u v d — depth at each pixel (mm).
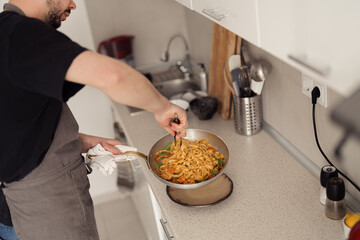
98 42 2852
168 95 2887
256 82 1904
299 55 1035
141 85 1225
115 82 1152
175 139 1614
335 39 885
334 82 926
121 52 2811
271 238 1468
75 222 1706
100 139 1919
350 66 864
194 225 1574
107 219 3139
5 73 1199
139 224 3059
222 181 1742
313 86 1605
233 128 2168
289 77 1784
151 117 2402
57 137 1584
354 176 1550
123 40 2771
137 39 2893
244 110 2012
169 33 2928
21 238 1735
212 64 2320
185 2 1824
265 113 2107
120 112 2514
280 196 1651
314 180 1711
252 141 2031
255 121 2045
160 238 2189
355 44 832
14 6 1414
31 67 1145
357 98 812
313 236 1449
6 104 1278
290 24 1040
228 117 2248
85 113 3008
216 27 2213
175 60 3021
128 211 3201
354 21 817
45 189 1617
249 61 2025
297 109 1803
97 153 1823
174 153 1707
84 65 1131
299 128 1835
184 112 1466
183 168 1650
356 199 1583
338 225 1474
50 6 1420
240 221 1562
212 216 1604
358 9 798
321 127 1662
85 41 2834
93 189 3262
